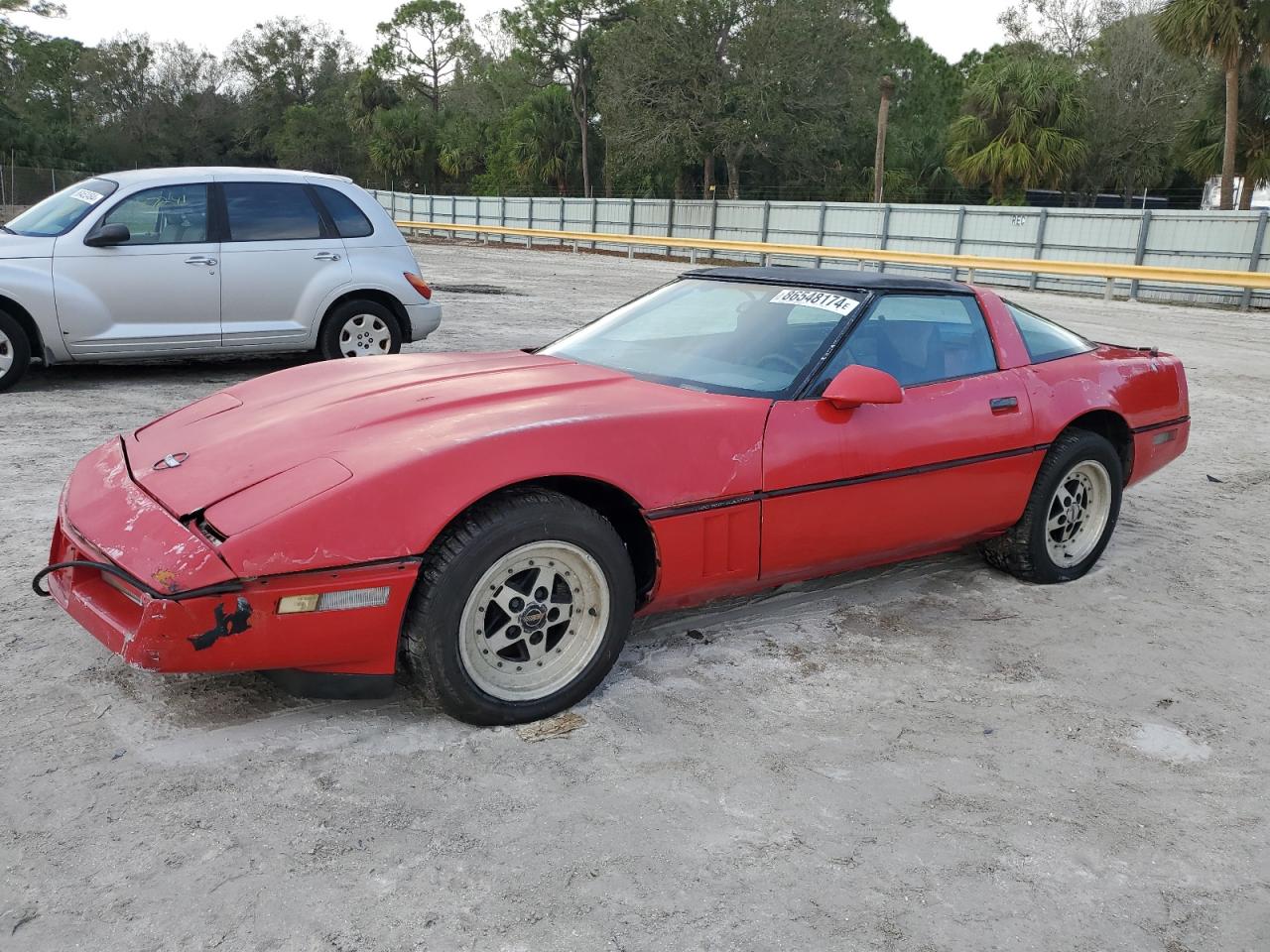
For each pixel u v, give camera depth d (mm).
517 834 2479
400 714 3031
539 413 3090
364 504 2654
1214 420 8789
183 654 2537
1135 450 4715
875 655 3676
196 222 7727
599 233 38469
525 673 3018
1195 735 3213
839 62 39094
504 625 2951
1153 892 2404
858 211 29391
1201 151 38219
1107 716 3309
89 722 2910
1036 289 24469
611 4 52500
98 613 2748
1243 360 12703
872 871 2418
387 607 2684
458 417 3057
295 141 80938
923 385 3879
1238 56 28234
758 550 3379
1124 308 19625
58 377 8141
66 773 2648
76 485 3176
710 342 3869
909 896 2330
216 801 2553
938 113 56531
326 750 2816
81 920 2111
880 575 4551
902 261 24406
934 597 4312
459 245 38500
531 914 2197
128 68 81062
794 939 2166
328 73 86938
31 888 2203
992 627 4016
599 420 3064
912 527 3816
